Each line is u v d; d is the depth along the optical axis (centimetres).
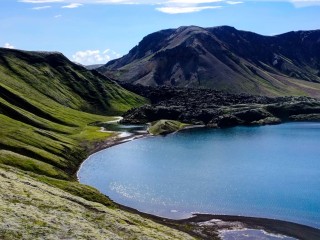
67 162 16662
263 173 15612
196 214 11219
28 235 5278
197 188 13688
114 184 14325
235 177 15062
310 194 12781
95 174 15838
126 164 17650
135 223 8031
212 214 11200
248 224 10438
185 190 13462
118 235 6762
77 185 11475
